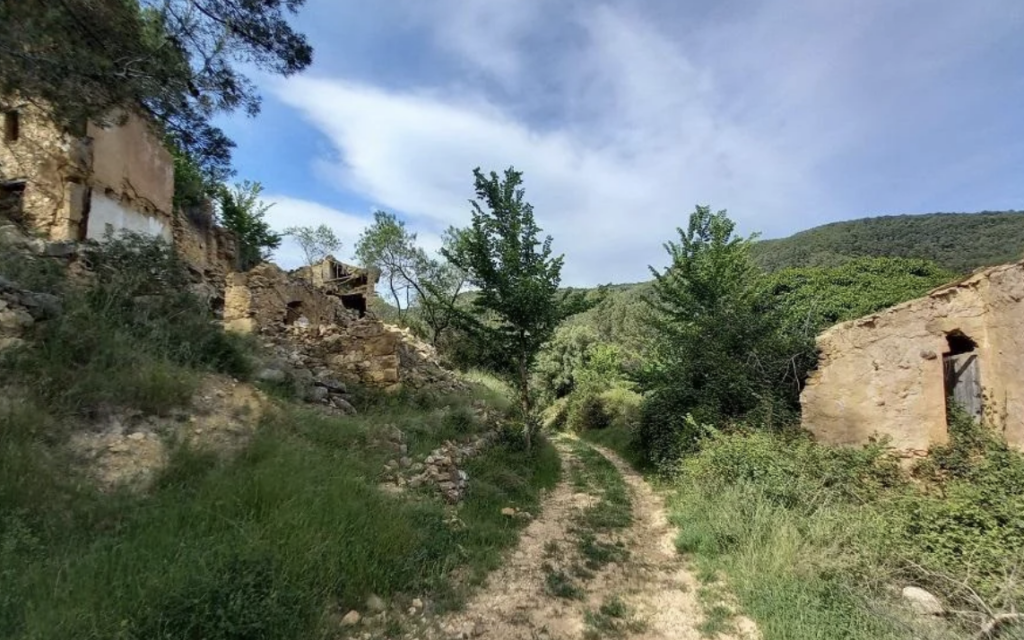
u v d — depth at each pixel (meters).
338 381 11.28
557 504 9.64
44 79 5.82
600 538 7.54
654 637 4.65
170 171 12.70
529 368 14.48
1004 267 6.72
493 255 13.12
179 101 7.65
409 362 14.52
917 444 7.44
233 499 5.09
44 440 5.20
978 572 4.92
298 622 3.79
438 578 5.27
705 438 10.09
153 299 8.38
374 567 4.84
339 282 21.23
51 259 7.69
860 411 8.20
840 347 8.68
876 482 7.10
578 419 26.97
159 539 4.29
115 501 4.78
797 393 10.11
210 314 9.75
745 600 5.10
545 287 12.90
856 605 4.57
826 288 24.00
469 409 12.72
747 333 11.84
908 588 4.89
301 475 5.92
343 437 7.93
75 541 4.18
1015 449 6.37
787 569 5.37
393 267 30.95
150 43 7.16
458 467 9.16
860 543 5.55
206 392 7.41
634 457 15.62
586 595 5.49
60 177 9.56
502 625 4.70
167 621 3.31
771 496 7.21
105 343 6.68
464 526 6.88
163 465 5.61
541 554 6.67
